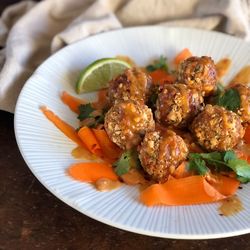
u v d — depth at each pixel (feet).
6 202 1.07
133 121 1.08
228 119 1.10
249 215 0.97
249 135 1.17
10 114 1.29
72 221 1.04
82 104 1.27
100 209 0.96
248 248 1.01
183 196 1.00
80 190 1.00
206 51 1.45
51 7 1.57
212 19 1.54
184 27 1.49
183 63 1.25
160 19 1.61
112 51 1.44
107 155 1.12
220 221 0.95
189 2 1.59
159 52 1.46
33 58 1.47
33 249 0.98
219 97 1.21
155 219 0.95
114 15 1.57
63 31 1.46
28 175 1.14
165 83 1.25
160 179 1.05
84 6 1.61
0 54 1.47
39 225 1.03
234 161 1.07
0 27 1.58
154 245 1.01
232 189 1.04
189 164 1.07
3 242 0.99
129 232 1.03
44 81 1.28
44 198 1.09
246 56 1.42
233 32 1.53
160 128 1.14
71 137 1.15
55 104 1.25
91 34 1.49
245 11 1.58
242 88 1.19
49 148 1.10
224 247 1.01
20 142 1.09
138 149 1.07
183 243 1.01
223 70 1.40
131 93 1.19
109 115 1.10
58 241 1.00
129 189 1.03
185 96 1.14
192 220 0.95
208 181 1.05
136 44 1.46
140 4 1.59
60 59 1.36
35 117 1.17
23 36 1.48
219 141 1.09
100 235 1.02
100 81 1.33
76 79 1.34
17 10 1.64
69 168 1.05
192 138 1.15
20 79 1.36
